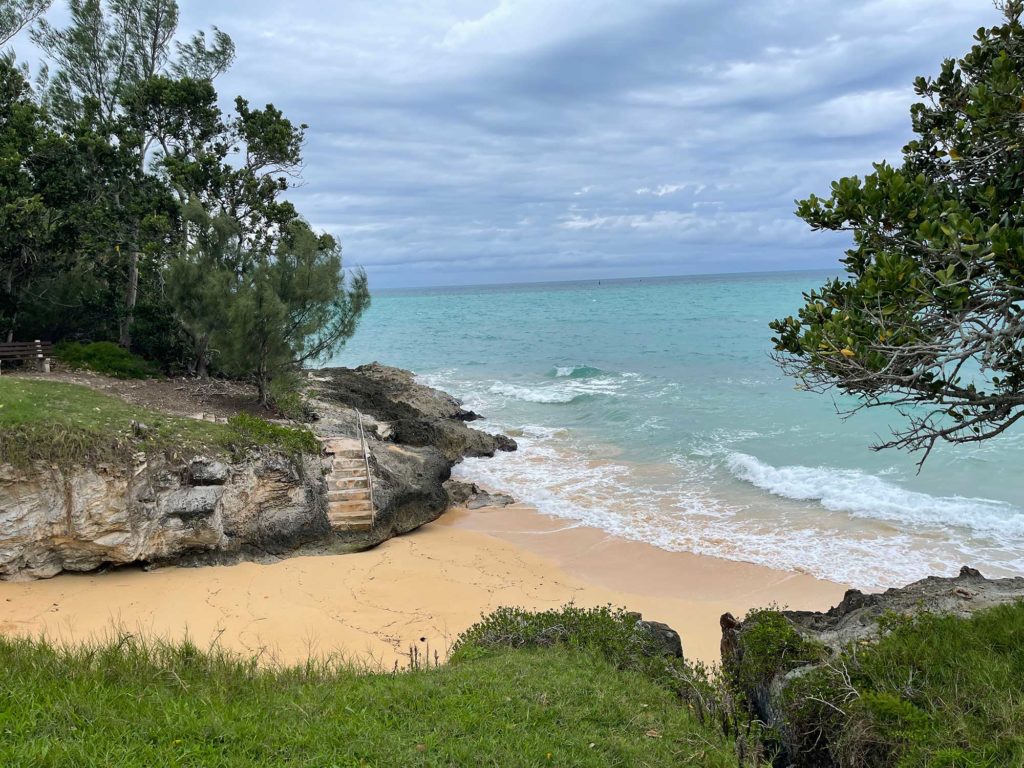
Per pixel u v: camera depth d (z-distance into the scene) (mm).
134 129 23156
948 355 5191
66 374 19406
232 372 20750
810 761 6098
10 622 10500
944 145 6781
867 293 5449
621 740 5824
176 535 13078
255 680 6953
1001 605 6852
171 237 22562
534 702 6441
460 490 18984
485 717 6035
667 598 12797
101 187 21844
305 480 15211
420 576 13578
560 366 39656
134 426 13336
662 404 27953
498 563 14469
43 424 12438
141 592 12055
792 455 20250
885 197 5695
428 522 17172
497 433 25594
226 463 13797
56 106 23438
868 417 23406
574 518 17156
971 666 5910
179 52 25250
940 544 14125
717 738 6086
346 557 14516
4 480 11711
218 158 24156
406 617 11773
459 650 8625
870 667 6254
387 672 7891
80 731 5176
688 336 48062
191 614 11344
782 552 14391
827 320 5828
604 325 60031
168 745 5129
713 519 16438
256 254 21391
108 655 6895
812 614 8977
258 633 10875
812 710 6164
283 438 15336
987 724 5238
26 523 11945
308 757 5168
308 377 27391
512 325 66062
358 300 21219
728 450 21094
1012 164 5891
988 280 5340
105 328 23562
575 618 9156
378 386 30047
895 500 16234
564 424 26781
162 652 7180
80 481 12180
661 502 17828
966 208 5621
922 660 6168
